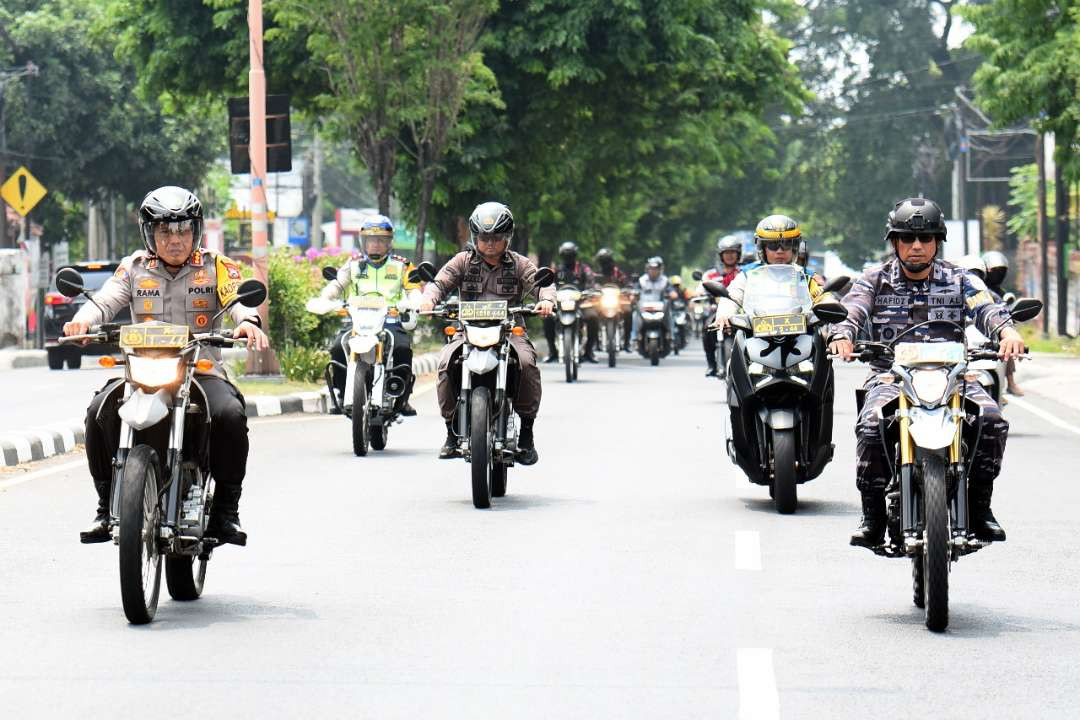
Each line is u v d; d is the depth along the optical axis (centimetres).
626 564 2441
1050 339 10762
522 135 9419
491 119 9050
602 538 2686
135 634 1948
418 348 8312
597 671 1770
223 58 9225
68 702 1639
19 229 12875
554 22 8869
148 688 1695
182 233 2127
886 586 2270
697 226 19438
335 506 3062
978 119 18500
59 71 12325
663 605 2131
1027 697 1673
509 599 2169
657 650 1873
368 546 2603
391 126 7962
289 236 17150
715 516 2945
